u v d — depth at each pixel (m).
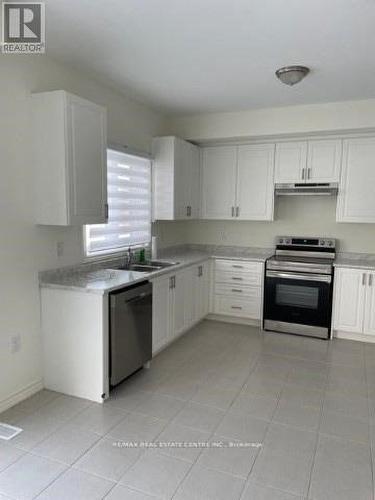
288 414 2.56
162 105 3.98
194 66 2.91
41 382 2.82
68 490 1.83
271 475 1.95
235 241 5.01
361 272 3.88
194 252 5.02
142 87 3.40
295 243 4.60
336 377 3.14
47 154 2.57
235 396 2.80
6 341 2.51
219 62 2.84
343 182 4.09
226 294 4.56
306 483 1.90
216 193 4.71
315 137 4.16
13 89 2.44
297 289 4.15
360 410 2.62
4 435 2.26
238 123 4.21
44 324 2.78
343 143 4.06
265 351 3.70
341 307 4.01
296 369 3.29
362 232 4.38
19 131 2.50
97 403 2.65
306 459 2.09
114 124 3.52
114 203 3.59
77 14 2.14
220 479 1.92
